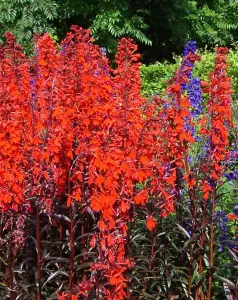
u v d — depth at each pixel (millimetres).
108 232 3734
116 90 4090
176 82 4293
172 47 17750
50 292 4465
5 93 3922
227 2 17500
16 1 14469
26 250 4332
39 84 4324
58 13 15664
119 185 3908
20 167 3922
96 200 3711
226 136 4262
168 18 16922
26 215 4160
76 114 3984
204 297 4590
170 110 4262
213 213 4438
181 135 4254
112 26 15102
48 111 3986
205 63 11664
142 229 4672
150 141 4016
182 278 4512
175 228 4574
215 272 4613
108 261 3729
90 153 3840
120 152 3721
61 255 4387
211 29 17047
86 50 4465
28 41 14562
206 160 4387
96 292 3857
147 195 4062
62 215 4180
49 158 4043
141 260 4500
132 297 4379
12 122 3775
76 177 4152
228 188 6137
